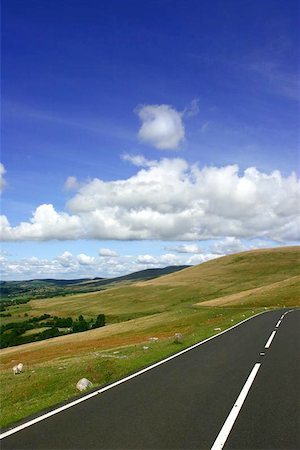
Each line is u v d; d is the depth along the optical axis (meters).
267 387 12.66
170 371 15.56
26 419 9.71
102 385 13.23
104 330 59.84
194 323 49.59
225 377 14.26
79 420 9.50
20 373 23.20
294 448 7.75
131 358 19.61
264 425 9.02
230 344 23.52
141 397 11.55
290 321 39.00
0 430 8.97
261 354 19.52
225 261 172.50
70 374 17.02
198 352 20.62
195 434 8.48
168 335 37.41
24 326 105.44
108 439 8.24
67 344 48.19
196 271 165.25
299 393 11.87
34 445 7.99
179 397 11.51
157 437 8.32
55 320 111.88
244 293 97.75
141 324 59.50
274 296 82.50
